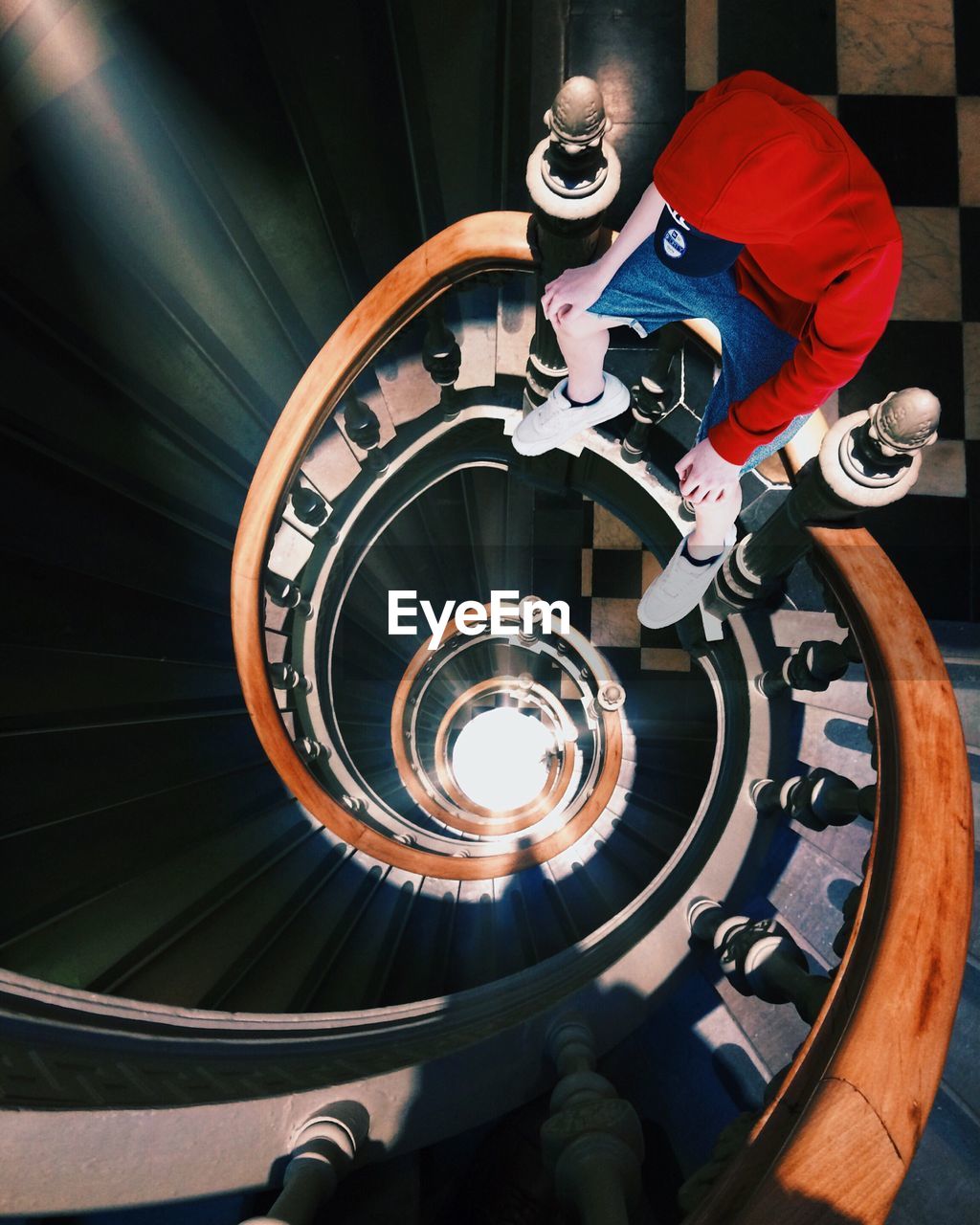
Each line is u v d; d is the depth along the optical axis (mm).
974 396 3844
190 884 3518
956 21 4035
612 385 2191
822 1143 1244
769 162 1014
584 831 5230
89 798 3443
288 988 3400
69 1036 1866
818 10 4047
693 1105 2562
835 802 2557
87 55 3176
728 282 1500
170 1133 1645
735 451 1535
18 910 3170
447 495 5898
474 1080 2213
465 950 4398
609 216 3961
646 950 2816
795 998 2197
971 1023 2146
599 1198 1525
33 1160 1481
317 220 3742
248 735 4117
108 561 3639
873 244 1064
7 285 3275
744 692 3361
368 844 4047
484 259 2324
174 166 3475
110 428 3584
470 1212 2291
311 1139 1781
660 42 3992
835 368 1267
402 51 3807
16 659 3428
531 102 3848
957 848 1563
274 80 3635
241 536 2926
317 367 2592
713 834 3270
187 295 3621
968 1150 1990
